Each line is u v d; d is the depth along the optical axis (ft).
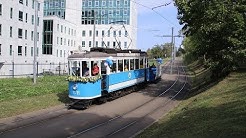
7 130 51.57
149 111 72.02
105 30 340.59
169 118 59.00
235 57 81.87
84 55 73.92
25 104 71.97
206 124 42.93
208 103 58.95
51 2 334.03
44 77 146.30
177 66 273.95
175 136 41.88
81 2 341.00
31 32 214.28
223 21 77.92
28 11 209.26
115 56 85.05
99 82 76.07
